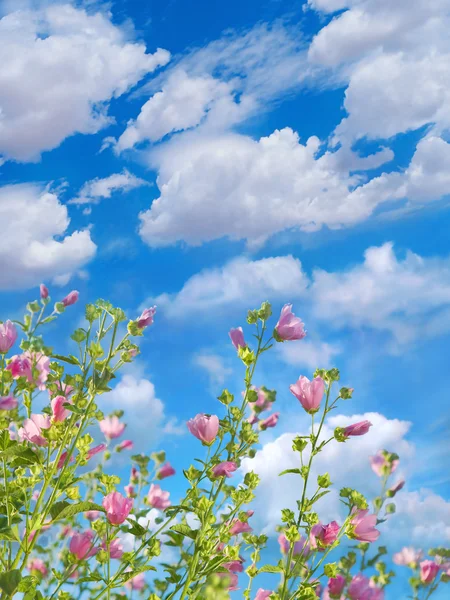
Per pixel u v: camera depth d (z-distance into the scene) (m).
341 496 1.11
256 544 1.16
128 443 1.39
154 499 1.36
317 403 1.13
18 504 1.08
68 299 1.15
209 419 1.14
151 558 1.11
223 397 1.15
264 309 1.19
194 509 1.09
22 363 1.14
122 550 1.18
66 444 1.06
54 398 1.10
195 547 1.07
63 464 1.07
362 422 1.12
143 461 1.38
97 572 1.12
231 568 1.16
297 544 1.16
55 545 1.29
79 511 1.05
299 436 1.13
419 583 1.26
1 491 1.03
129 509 1.08
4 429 1.05
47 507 1.03
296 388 1.14
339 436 1.12
